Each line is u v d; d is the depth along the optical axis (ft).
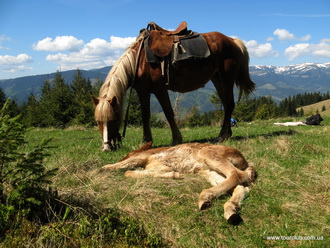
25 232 8.50
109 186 13.21
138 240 8.79
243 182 12.66
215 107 107.45
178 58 21.18
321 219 10.07
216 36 24.13
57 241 8.32
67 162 16.76
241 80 26.99
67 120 73.10
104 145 19.92
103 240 8.53
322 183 12.95
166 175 13.96
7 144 9.20
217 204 11.14
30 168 9.48
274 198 11.82
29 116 77.00
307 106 420.36
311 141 23.50
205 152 13.92
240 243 9.09
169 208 11.25
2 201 9.47
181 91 23.68
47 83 118.83
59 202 10.13
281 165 16.44
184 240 9.31
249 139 24.23
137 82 21.65
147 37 21.44
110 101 19.39
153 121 79.10
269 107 153.28
